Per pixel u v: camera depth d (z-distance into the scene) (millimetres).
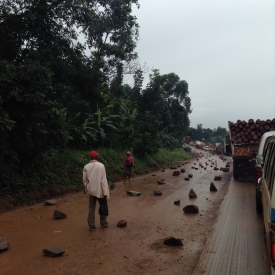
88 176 6914
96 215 8312
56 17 11117
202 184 14680
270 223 3465
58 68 11102
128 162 16562
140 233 6617
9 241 6078
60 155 13906
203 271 4633
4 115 8406
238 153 14969
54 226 7176
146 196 11336
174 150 40875
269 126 15180
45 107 9242
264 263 4926
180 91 48844
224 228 6934
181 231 6750
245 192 11977
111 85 24547
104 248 5672
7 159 10125
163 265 4879
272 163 4754
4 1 10219
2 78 8461
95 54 15719
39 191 10555
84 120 18297
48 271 4664
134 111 24281
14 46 10336
